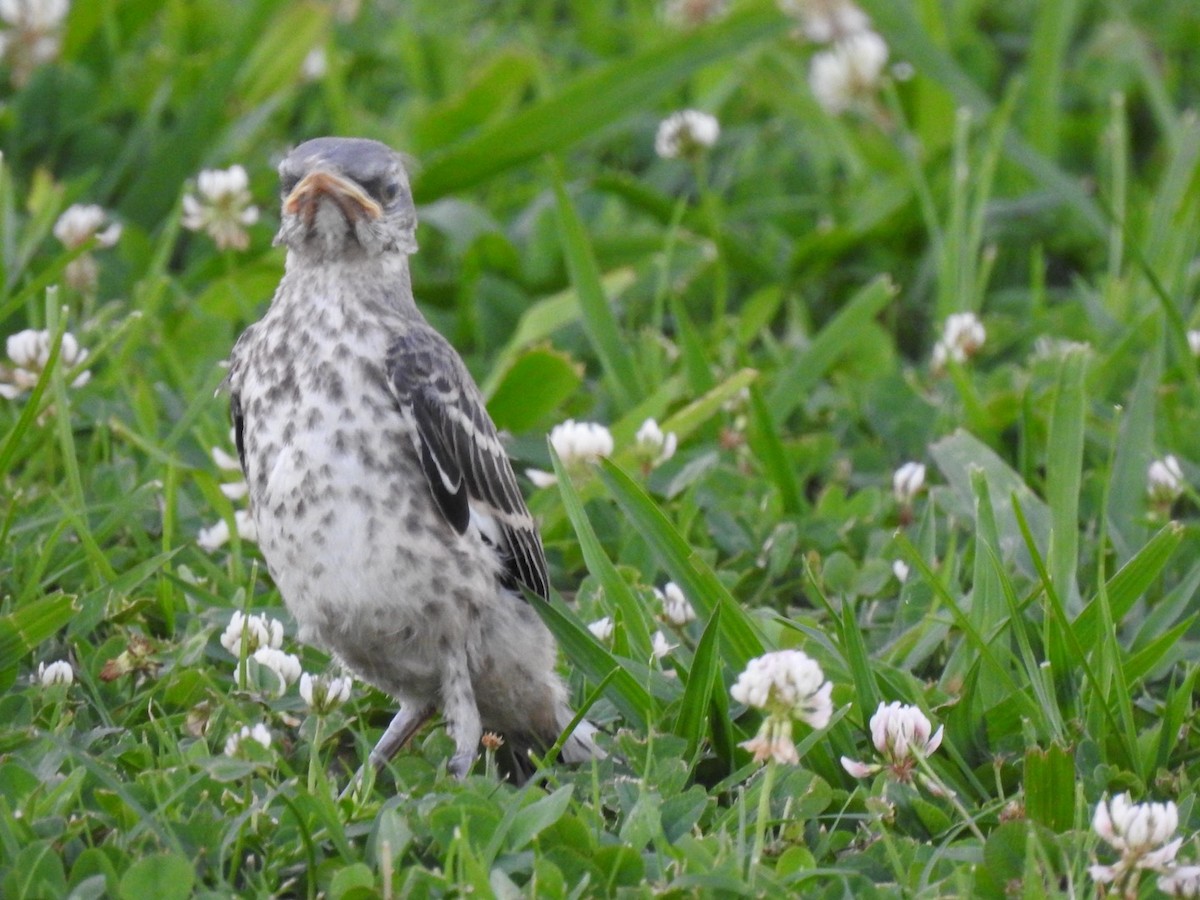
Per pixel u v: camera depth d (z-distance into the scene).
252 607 9.21
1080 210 14.46
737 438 11.64
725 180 15.81
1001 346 13.41
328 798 7.08
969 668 8.35
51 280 10.04
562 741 7.80
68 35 15.44
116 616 8.72
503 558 8.77
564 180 14.83
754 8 14.49
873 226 14.48
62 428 9.40
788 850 6.83
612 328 11.99
